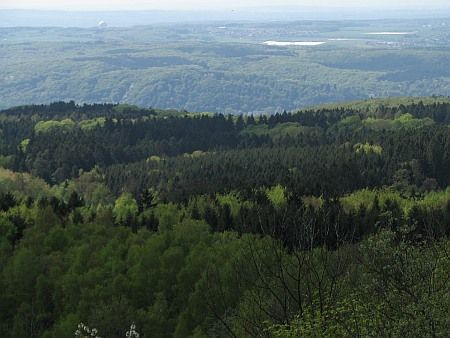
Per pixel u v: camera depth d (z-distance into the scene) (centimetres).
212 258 7156
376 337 2161
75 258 8000
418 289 2316
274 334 2381
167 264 7594
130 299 7119
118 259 7838
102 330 6109
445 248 2623
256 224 9356
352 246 2586
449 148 17150
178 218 11162
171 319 6569
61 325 6219
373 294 2356
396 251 2380
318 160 18200
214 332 3391
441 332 2064
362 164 17138
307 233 2605
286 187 14638
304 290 2647
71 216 11450
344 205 12731
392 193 14612
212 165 18912
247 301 2762
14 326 6769
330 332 2312
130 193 16912
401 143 18662
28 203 12750
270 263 2684
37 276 7625
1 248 8600
